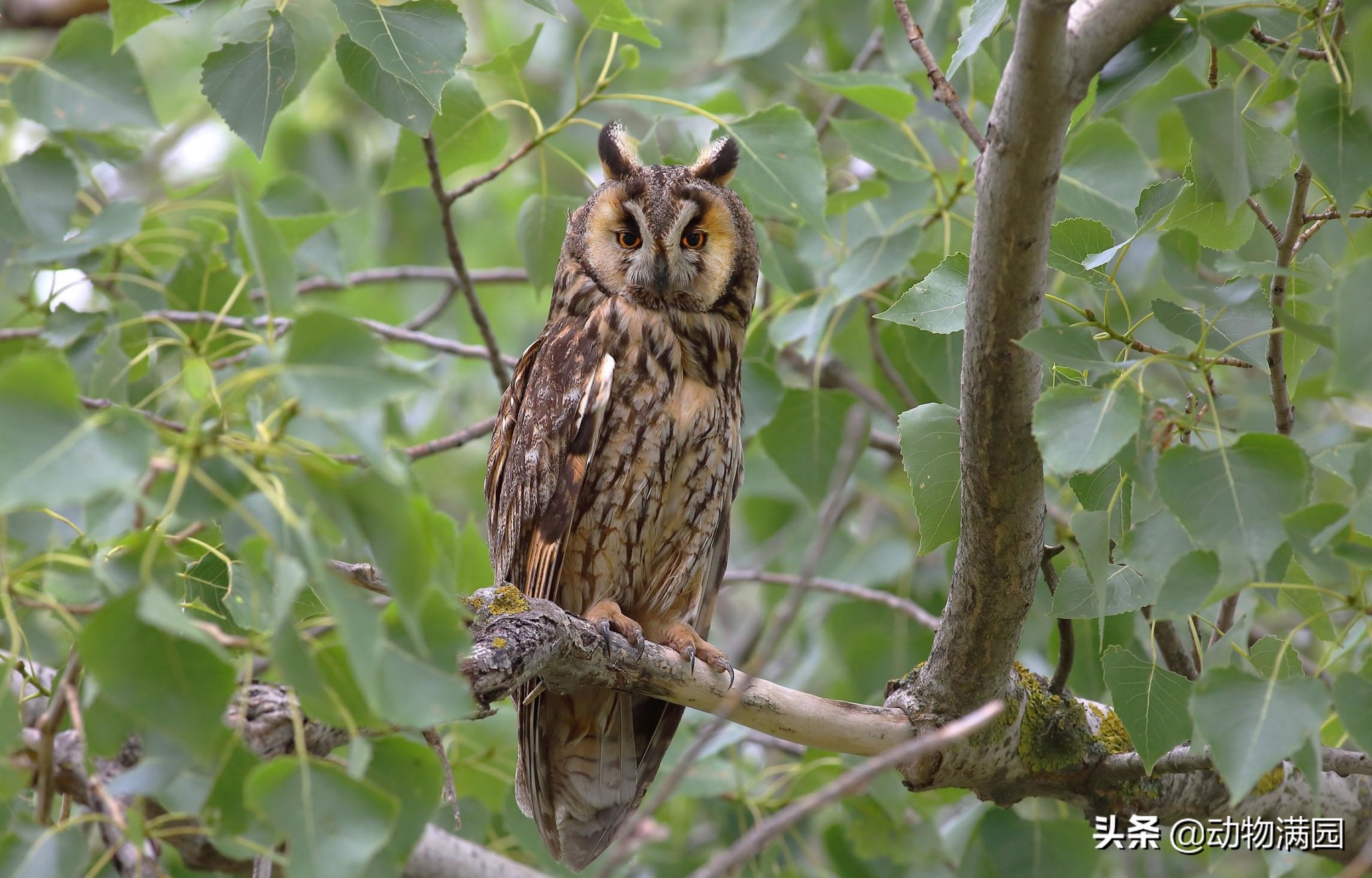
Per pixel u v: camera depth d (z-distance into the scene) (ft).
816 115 43.98
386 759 14.34
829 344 38.75
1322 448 17.76
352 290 47.78
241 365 19.67
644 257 28.76
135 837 12.98
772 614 41.81
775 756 39.09
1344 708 14.90
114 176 43.91
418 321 37.68
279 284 13.57
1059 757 23.57
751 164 26.43
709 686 23.80
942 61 33.55
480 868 27.35
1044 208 17.07
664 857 33.30
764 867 31.32
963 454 19.66
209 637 12.72
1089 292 28.02
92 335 24.76
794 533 42.27
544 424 28.09
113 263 27.12
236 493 12.93
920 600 40.65
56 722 13.92
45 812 13.88
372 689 11.88
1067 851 26.16
